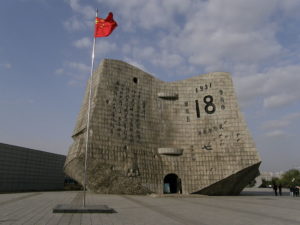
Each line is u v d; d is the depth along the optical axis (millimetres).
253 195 37750
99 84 33969
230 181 34062
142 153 33625
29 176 40938
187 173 34250
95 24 19531
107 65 35562
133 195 30969
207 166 34469
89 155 29891
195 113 37688
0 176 35250
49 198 24156
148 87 37781
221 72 39562
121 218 12992
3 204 18078
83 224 11062
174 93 38656
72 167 33656
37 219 11977
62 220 11859
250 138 34844
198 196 31172
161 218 13344
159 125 36375
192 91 39062
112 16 20266
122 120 33781
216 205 21031
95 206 16156
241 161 33938
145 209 17125
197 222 12367
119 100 34562
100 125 31922
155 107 37156
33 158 42156
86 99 37125
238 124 35938
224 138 35531
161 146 35438
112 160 31250
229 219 13516
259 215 15281
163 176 33750
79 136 34219
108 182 31125
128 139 33312
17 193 31297
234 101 37469
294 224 12242
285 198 31719
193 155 35281
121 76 36062
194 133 36594
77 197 26109
